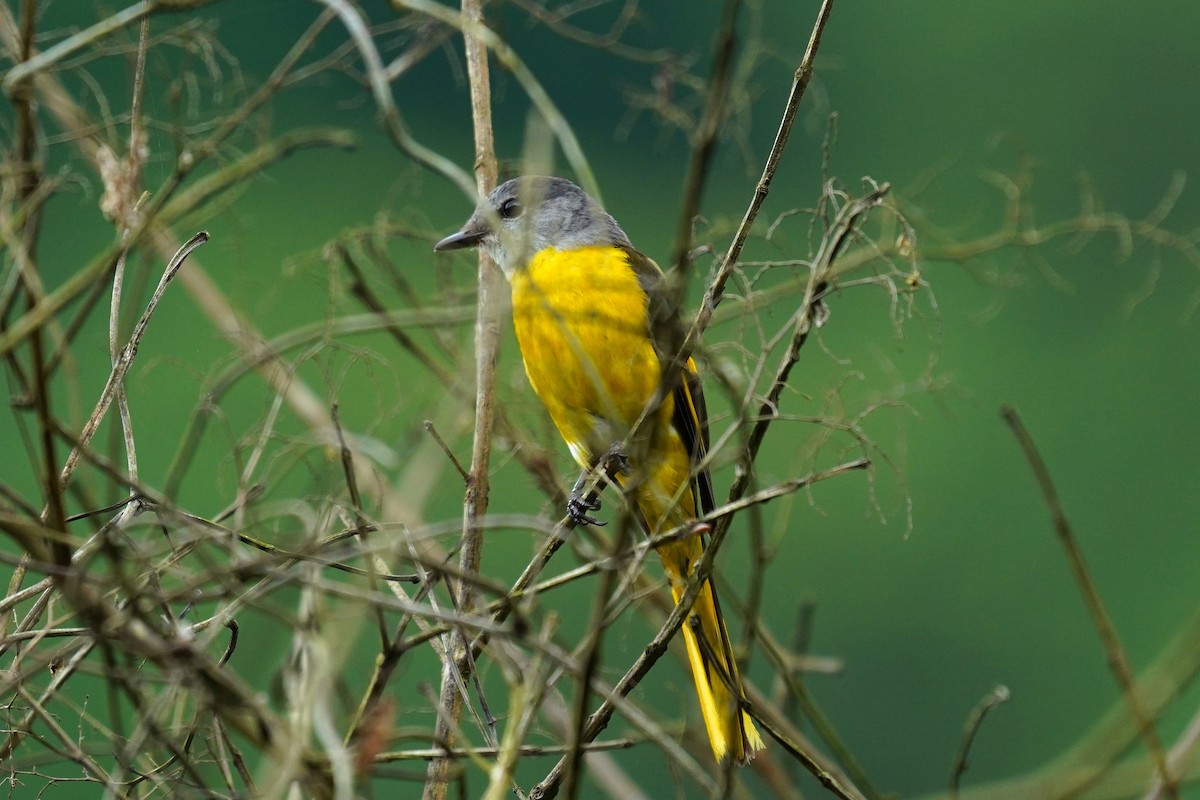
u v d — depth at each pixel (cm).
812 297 824
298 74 940
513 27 2380
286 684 640
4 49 884
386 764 778
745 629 837
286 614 622
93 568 734
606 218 1174
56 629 703
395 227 978
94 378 1684
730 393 740
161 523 676
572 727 627
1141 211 2692
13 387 736
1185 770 835
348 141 818
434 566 636
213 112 933
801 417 789
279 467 786
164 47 1030
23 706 726
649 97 1041
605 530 1124
